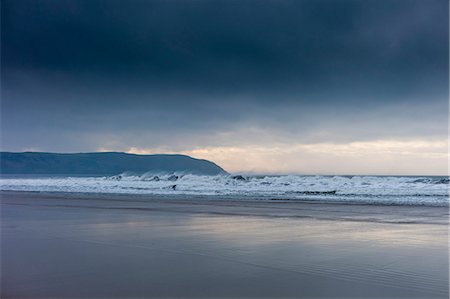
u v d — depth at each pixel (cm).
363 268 771
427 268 770
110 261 837
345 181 4353
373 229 1308
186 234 1205
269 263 816
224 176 5453
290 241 1076
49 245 1027
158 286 660
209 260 842
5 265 807
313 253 915
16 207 2177
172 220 1568
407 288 643
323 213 1836
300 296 608
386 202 2473
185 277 711
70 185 4959
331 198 2797
